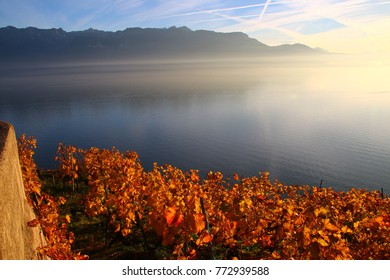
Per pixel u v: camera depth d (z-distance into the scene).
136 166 22.03
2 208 7.33
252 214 12.30
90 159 31.81
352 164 142.25
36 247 9.74
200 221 8.02
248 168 143.62
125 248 19.16
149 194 14.00
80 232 22.12
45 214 11.23
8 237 7.29
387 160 146.25
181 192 12.05
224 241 12.12
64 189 33.34
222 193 19.84
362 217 17.56
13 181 9.20
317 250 8.78
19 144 31.19
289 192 25.69
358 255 11.23
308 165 144.38
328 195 20.31
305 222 10.53
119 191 16.80
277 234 10.70
